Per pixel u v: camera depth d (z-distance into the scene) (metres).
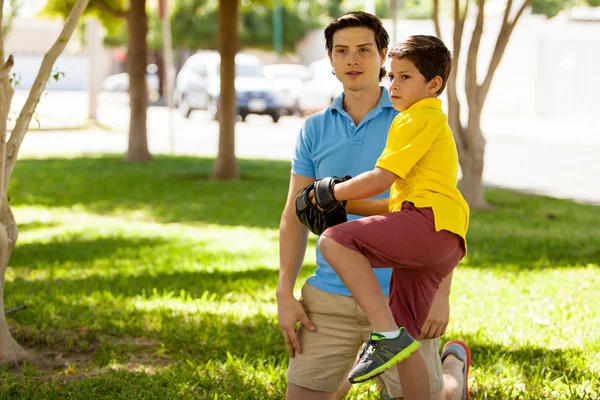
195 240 12.65
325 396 4.71
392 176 4.12
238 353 7.09
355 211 4.57
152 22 64.19
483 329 7.54
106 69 88.94
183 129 37.97
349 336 4.62
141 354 7.16
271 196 17.50
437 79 4.25
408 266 4.12
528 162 25.09
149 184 19.17
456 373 5.42
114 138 33.69
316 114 4.85
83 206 16.06
